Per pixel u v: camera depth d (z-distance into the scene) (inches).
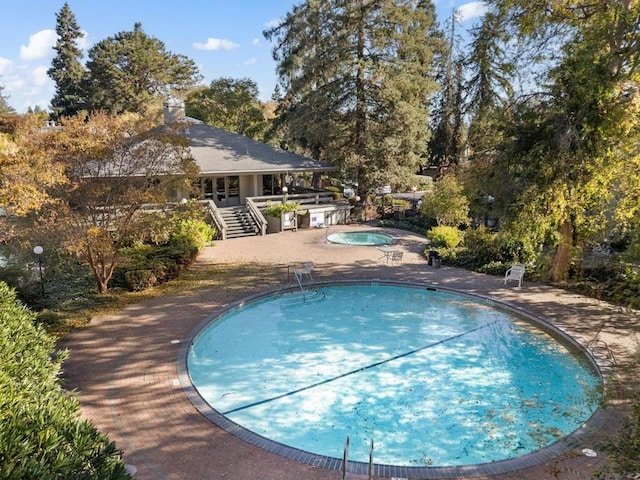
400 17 1173.1
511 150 631.2
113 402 374.0
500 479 285.9
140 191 626.5
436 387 425.4
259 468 295.1
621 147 552.1
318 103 1240.2
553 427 360.2
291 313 613.9
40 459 146.2
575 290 663.8
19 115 608.1
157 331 521.7
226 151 1234.0
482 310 617.6
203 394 413.4
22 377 214.7
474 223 1072.2
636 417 208.5
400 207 1336.1
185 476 285.9
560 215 614.2
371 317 599.2
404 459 323.9
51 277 684.1
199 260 857.5
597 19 574.9
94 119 597.3
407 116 1193.4
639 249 491.5
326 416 379.9
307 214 1181.7
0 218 568.7
